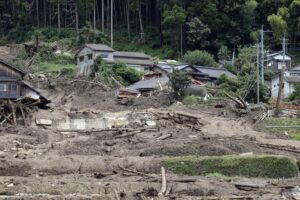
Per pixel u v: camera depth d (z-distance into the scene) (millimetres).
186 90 94062
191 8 140875
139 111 81750
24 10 158875
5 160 52625
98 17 158625
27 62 130875
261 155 55125
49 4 158250
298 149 63844
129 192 43688
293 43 144000
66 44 141250
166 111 81125
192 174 52312
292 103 95938
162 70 116812
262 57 106250
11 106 76062
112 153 59500
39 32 148375
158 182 46938
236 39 140875
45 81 115250
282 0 144250
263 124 79312
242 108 86188
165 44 145625
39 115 78250
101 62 117000
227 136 68625
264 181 50031
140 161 53531
